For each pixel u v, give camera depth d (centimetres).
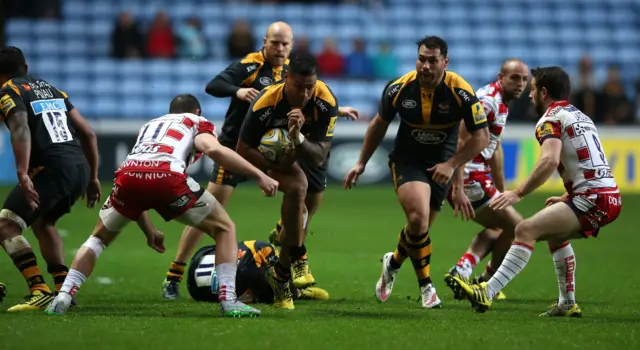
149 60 8962
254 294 2670
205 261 2708
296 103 2375
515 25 9875
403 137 2709
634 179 7650
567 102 2464
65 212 2605
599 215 2381
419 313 2469
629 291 3098
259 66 3091
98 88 8894
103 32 9469
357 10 9831
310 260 3859
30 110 2511
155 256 3934
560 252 2464
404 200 2614
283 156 2441
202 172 7244
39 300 2414
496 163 3036
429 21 9825
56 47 9325
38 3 9581
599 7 10025
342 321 2245
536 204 6378
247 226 5012
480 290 2417
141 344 1895
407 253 2695
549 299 2916
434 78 2538
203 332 2033
